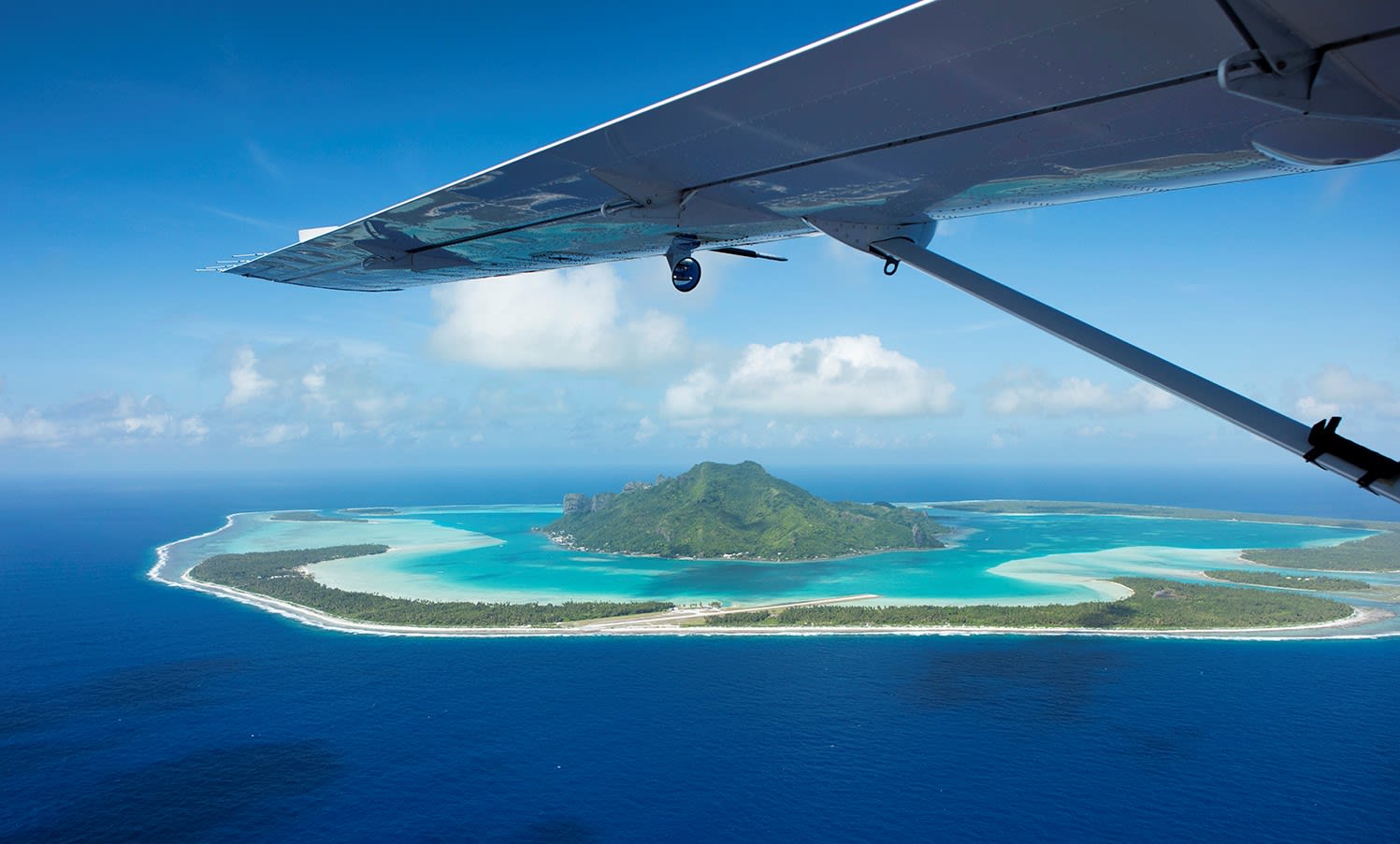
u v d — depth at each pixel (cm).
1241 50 475
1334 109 511
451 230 998
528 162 752
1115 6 449
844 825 8238
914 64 527
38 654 14400
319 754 10025
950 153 677
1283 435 720
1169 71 516
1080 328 863
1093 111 579
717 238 1038
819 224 947
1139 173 741
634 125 659
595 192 818
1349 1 421
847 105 592
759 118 627
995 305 919
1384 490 664
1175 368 807
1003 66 525
